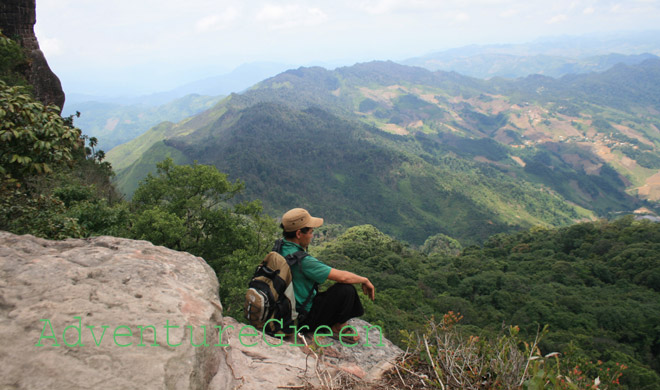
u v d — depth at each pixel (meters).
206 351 1.93
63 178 13.27
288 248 2.79
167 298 2.02
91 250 2.35
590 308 42.16
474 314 42.81
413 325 27.14
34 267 1.98
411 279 56.28
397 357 2.79
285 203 177.00
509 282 52.28
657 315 39.25
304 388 2.23
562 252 73.31
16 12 23.70
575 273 56.81
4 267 1.95
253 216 18.86
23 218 6.11
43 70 25.20
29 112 4.75
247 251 17.22
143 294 1.99
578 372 2.56
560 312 41.09
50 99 25.91
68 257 2.21
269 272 2.63
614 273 55.41
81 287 1.91
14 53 21.02
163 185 17.94
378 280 52.81
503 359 2.55
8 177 4.98
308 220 2.79
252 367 2.28
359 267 58.75
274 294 2.57
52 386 1.37
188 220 17.95
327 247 77.69
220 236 17.78
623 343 35.75
